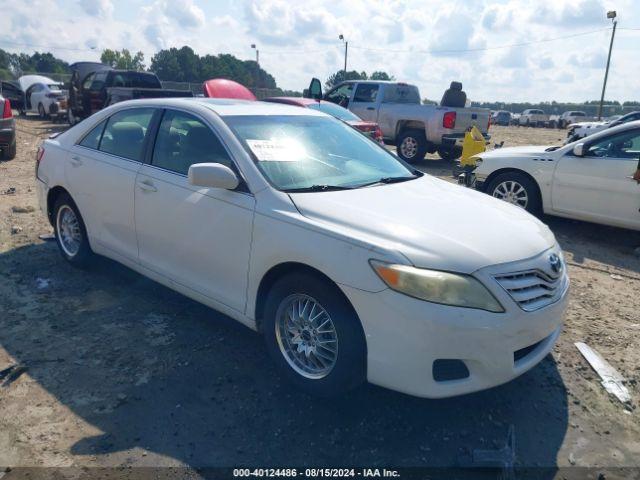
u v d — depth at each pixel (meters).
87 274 5.12
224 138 3.78
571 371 3.80
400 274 2.82
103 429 3.02
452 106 13.55
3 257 5.52
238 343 3.97
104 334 4.04
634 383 3.70
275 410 3.23
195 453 2.87
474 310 2.83
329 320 3.13
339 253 3.00
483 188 8.05
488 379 2.92
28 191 8.45
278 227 3.28
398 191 3.75
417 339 2.80
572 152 7.09
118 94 14.62
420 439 3.04
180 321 4.28
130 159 4.38
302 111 4.57
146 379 3.49
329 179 3.78
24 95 23.89
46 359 3.68
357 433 3.07
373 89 14.34
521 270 3.02
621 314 4.79
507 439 3.01
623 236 7.30
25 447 2.86
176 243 3.95
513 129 40.97
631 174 6.53
